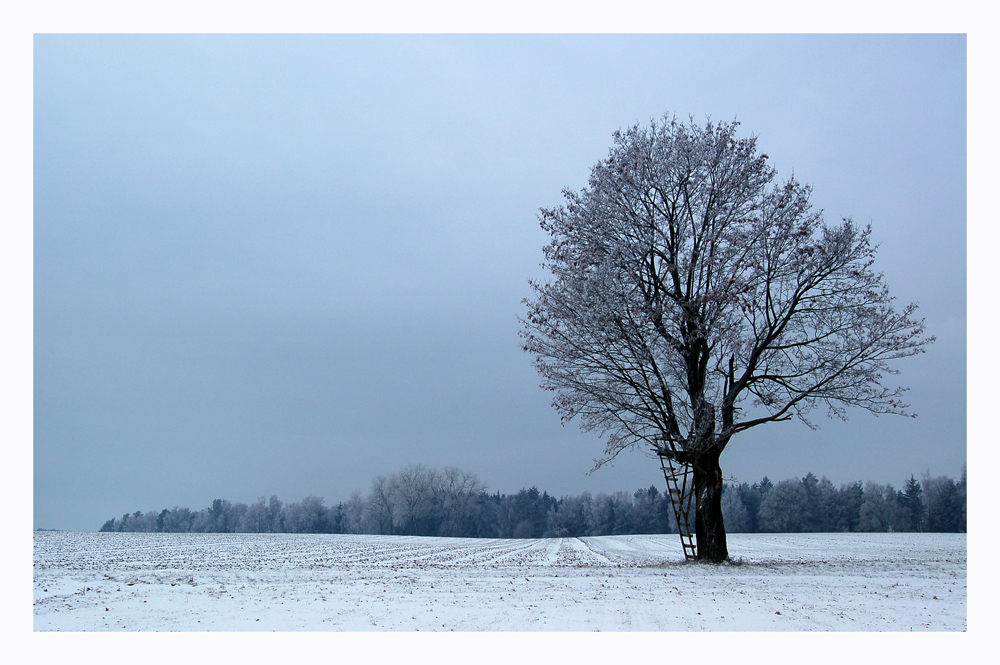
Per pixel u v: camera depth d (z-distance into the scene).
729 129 26.11
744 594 13.96
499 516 149.88
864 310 24.11
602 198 25.97
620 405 25.27
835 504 123.56
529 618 10.89
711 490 24.56
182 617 11.05
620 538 70.69
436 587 15.48
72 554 28.75
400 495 121.81
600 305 24.52
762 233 24.48
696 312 24.33
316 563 24.86
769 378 24.98
